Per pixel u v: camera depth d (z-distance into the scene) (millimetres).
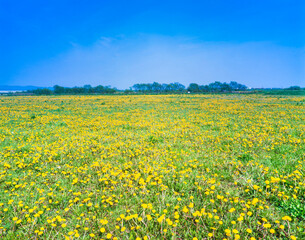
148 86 130000
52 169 4812
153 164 4957
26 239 2674
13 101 34875
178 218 3043
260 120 11742
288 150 5949
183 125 10414
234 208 3125
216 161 5281
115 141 7352
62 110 18906
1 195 3703
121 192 3842
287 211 3186
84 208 3371
